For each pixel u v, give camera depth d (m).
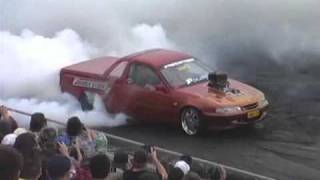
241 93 21.00
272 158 18.56
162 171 11.84
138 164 10.76
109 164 9.57
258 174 17.33
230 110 20.20
